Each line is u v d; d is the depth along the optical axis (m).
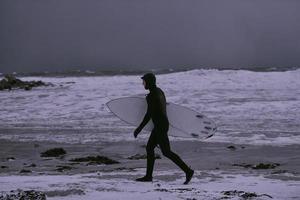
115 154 44.38
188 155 42.34
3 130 64.38
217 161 38.28
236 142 50.41
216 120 70.69
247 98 97.94
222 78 145.12
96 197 17.00
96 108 89.19
